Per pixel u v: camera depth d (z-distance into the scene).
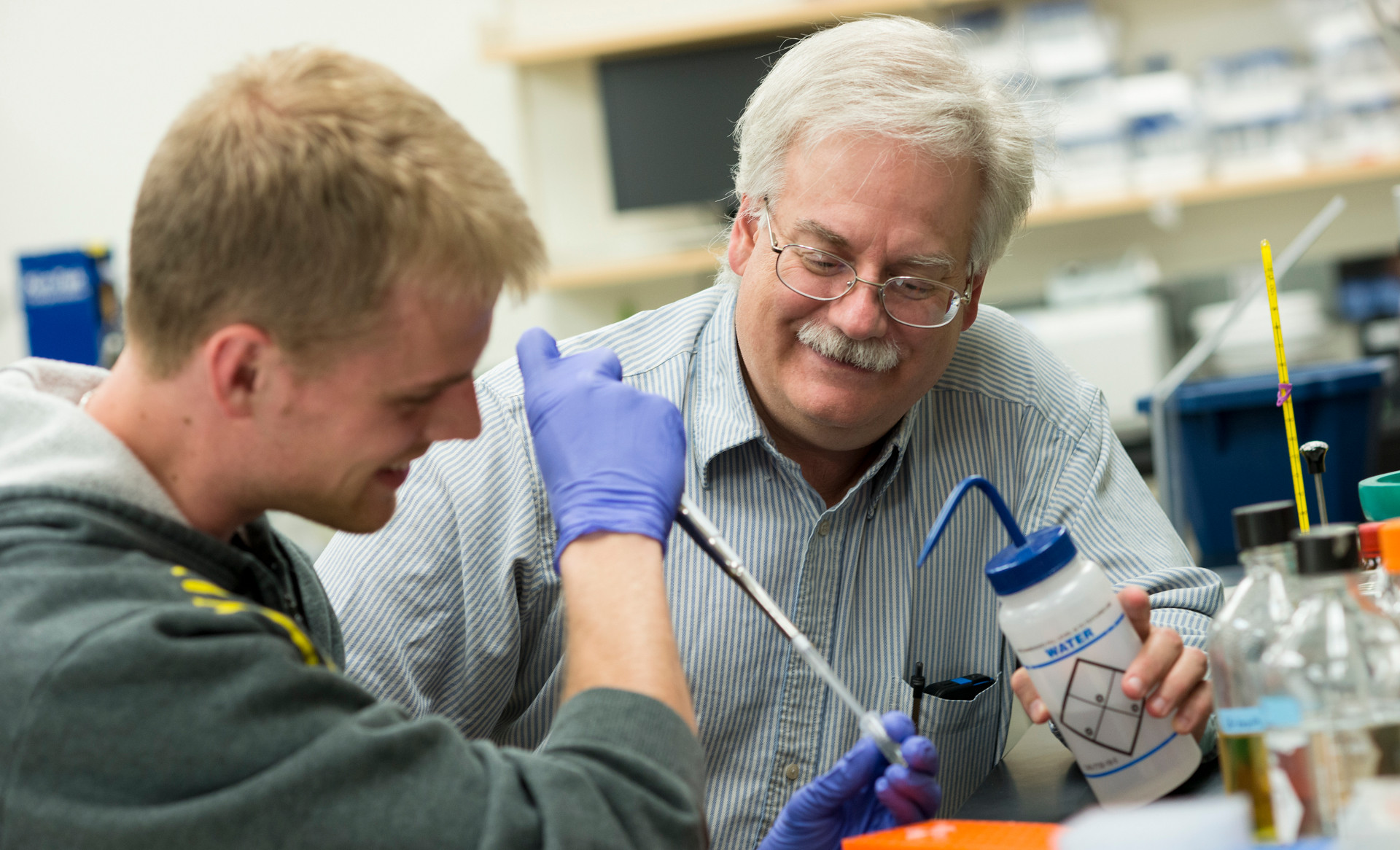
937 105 1.20
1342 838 0.67
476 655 1.29
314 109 0.76
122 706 0.68
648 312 1.52
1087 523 1.42
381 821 0.72
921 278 1.23
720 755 1.34
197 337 0.77
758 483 1.36
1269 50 3.85
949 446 1.44
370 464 0.82
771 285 1.27
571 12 4.20
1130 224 4.12
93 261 3.04
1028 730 1.32
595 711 0.81
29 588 0.71
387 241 0.75
